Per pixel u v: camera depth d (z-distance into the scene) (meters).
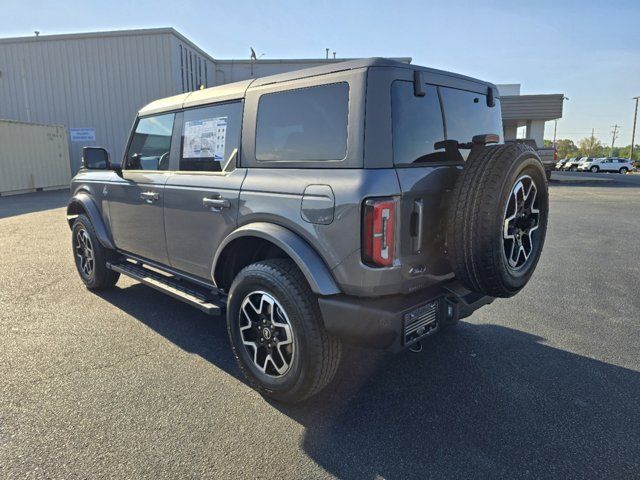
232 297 3.02
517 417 2.77
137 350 3.66
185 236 3.59
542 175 2.83
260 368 2.96
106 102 21.98
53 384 3.10
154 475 2.24
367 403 2.93
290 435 2.58
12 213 11.89
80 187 5.06
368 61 2.47
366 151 2.42
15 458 2.35
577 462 2.37
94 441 2.50
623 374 3.31
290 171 2.77
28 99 22.28
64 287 5.33
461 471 2.30
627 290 5.30
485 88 3.30
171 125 3.85
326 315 2.56
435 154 2.78
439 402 2.94
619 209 12.67
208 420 2.72
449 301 2.74
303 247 2.62
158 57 21.38
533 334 4.04
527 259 2.90
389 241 2.40
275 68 27.50
